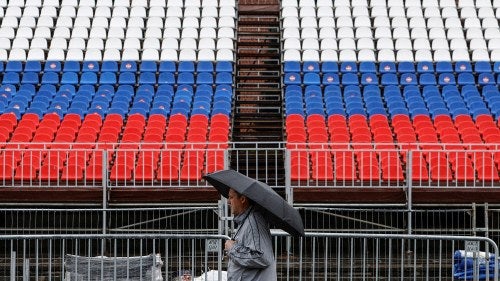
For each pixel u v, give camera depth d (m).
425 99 30.66
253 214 10.23
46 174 23.22
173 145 25.16
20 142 24.00
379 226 21.86
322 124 27.69
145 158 24.09
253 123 30.06
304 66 32.97
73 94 30.75
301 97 30.33
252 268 10.21
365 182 22.78
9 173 23.17
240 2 37.94
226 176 10.27
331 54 33.91
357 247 20.53
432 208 22.17
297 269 19.11
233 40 35.19
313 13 37.16
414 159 24.05
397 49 34.75
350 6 37.53
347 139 26.06
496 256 13.38
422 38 35.19
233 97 31.03
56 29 35.50
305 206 21.69
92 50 34.03
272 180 24.17
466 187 21.95
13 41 34.91
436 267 18.88
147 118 28.92
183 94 30.66
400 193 21.95
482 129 27.44
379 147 25.36
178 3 37.72
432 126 27.38
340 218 21.95
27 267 14.68
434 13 37.09
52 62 33.00
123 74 32.12
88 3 37.50
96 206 21.92
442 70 32.94
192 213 22.02
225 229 19.52
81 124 27.88
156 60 33.59
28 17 36.31
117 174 22.53
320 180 22.89
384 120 28.11
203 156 24.22
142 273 14.04
